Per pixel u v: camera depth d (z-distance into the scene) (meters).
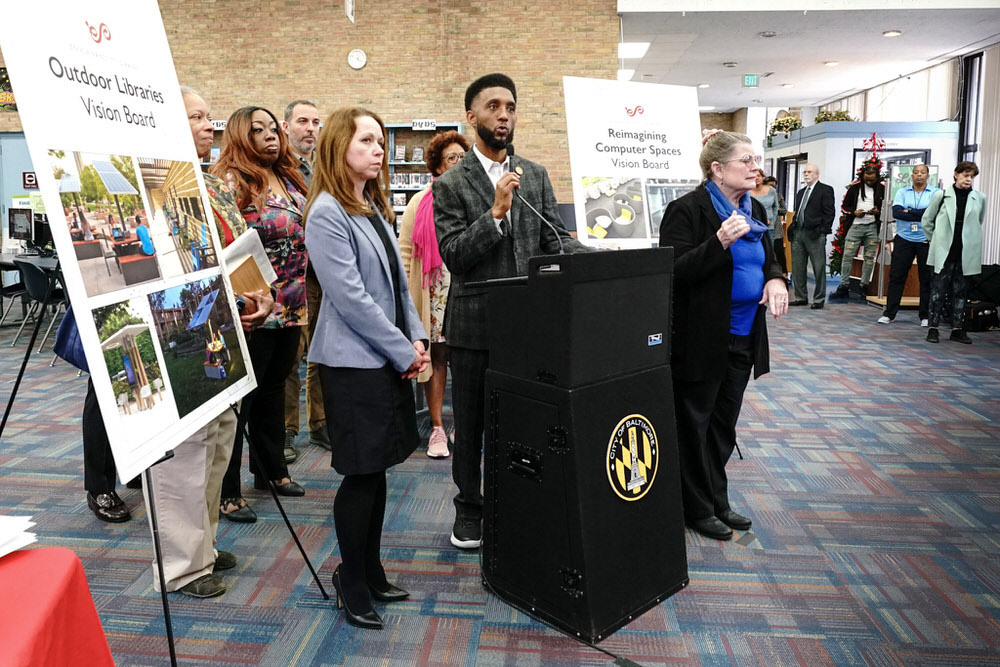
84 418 2.65
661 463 1.99
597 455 1.80
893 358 5.45
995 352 5.62
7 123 9.03
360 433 1.82
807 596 2.14
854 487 3.00
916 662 1.82
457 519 2.45
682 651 1.86
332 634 1.93
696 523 2.55
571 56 8.57
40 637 0.80
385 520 2.66
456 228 2.18
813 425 3.86
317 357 1.84
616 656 1.83
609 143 2.83
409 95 8.73
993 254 9.70
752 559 2.37
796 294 8.27
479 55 8.65
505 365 1.91
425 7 8.60
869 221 8.25
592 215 2.79
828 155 9.76
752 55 10.42
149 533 2.58
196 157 1.76
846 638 1.93
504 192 1.99
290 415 3.32
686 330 2.33
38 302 5.65
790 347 5.91
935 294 5.99
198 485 2.10
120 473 1.21
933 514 2.73
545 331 1.76
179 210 1.61
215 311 1.72
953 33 8.98
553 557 1.88
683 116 2.99
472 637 1.91
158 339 1.42
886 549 2.45
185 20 8.69
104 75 1.36
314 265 1.80
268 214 2.71
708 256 2.21
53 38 1.21
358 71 8.73
